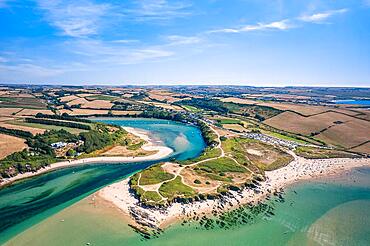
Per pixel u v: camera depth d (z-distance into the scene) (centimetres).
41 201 10419
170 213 9606
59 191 11306
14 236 8231
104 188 11350
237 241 8306
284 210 10194
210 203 10381
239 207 10281
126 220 9162
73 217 9250
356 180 13525
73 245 7900
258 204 10581
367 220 9656
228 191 11212
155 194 10450
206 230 8788
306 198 11281
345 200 11219
